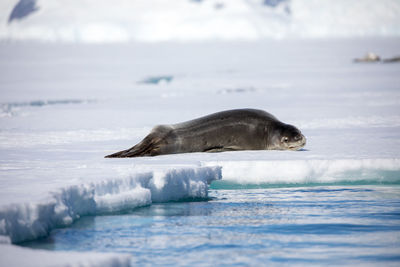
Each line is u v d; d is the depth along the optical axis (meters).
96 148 39.38
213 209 27.08
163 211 26.55
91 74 132.50
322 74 118.56
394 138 41.78
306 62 160.12
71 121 56.84
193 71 140.38
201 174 29.98
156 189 28.12
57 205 22.42
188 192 29.20
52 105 75.56
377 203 28.23
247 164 32.41
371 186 32.31
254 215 26.03
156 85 108.12
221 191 31.61
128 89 100.44
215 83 109.06
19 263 15.63
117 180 26.25
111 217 25.00
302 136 37.03
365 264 19.59
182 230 23.52
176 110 65.81
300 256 20.39
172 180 28.48
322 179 32.81
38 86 105.69
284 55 196.00
